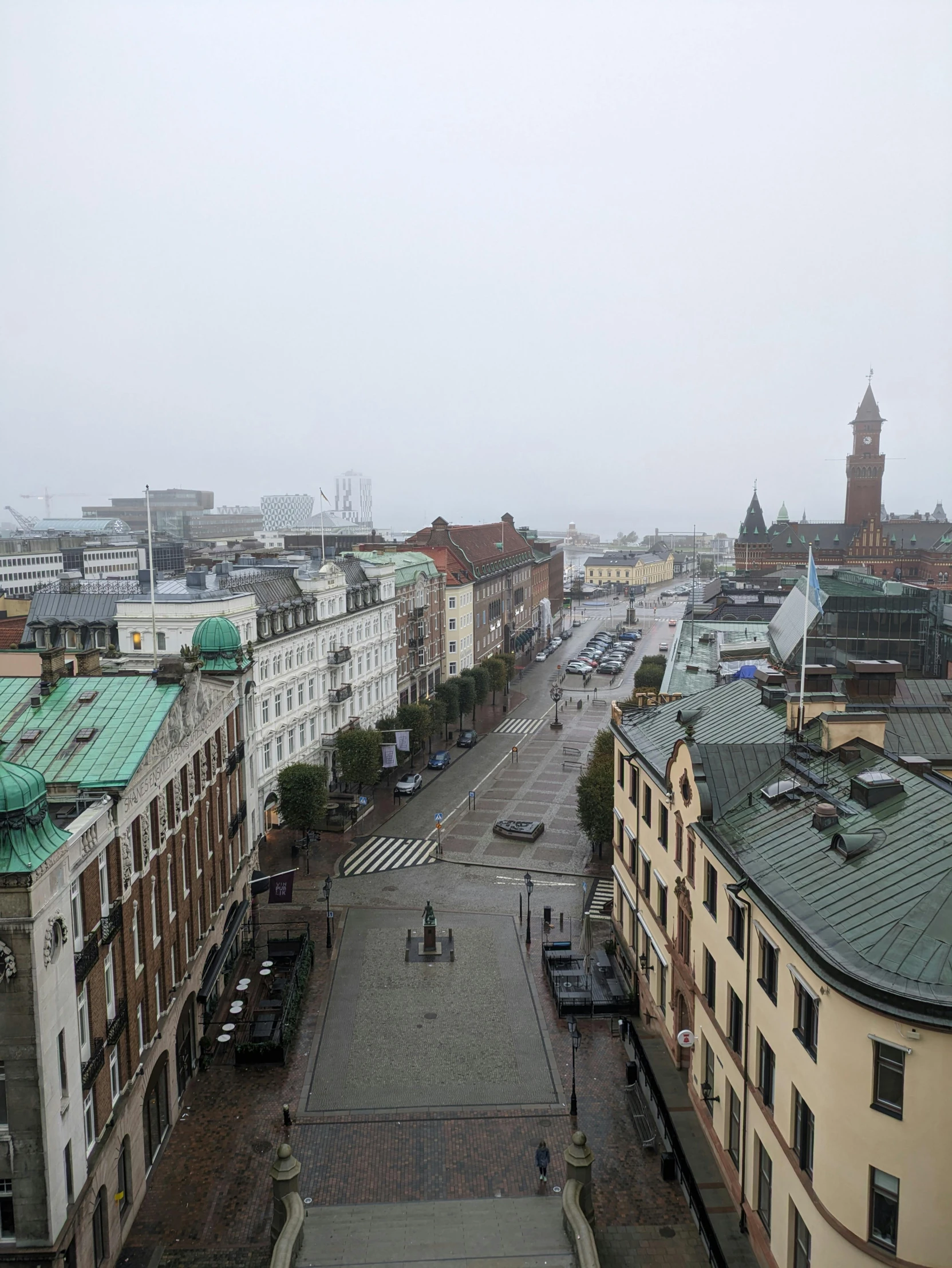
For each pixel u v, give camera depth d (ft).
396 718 317.01
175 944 134.10
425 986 170.71
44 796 88.58
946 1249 76.59
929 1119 75.82
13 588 654.94
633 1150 125.08
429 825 260.62
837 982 81.05
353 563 329.93
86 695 134.31
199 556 486.79
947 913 82.89
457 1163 122.42
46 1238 86.07
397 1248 105.60
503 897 212.64
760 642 260.83
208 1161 122.93
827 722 126.82
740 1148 108.78
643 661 441.27
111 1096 106.01
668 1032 144.97
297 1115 132.87
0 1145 84.94
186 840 139.74
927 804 104.01
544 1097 137.39
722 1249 104.06
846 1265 81.82
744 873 105.40
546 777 307.78
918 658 294.66
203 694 150.82
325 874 225.97
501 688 429.79
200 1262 105.19
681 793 134.21
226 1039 147.54
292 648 263.90
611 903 208.54
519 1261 103.60
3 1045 83.51
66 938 90.68
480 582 471.21
